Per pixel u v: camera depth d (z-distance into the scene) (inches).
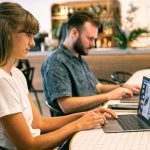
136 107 75.7
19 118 53.6
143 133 55.1
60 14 361.1
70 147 48.3
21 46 55.7
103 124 60.9
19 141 53.7
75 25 91.2
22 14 55.1
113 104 80.4
